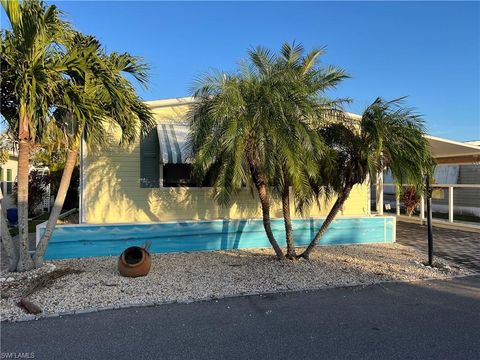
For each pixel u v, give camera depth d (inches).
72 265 332.5
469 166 778.2
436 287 282.2
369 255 390.6
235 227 416.8
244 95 289.0
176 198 424.5
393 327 203.3
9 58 251.3
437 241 487.2
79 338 187.3
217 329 199.5
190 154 329.4
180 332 195.3
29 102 252.4
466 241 487.8
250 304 239.6
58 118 295.6
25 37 250.1
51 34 268.2
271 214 452.8
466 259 384.2
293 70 305.3
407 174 315.6
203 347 178.4
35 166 807.1
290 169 281.0
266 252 397.1
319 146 289.1
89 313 220.5
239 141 278.2
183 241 398.6
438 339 187.9
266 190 336.5
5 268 317.1
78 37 295.1
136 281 281.7
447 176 821.2
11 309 223.1
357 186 492.4
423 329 200.5
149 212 416.2
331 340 186.4
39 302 233.6
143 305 234.1
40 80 253.3
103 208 402.3
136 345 179.9
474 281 300.2
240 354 171.5
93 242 370.0
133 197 411.5
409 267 340.8
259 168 313.1
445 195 833.5
